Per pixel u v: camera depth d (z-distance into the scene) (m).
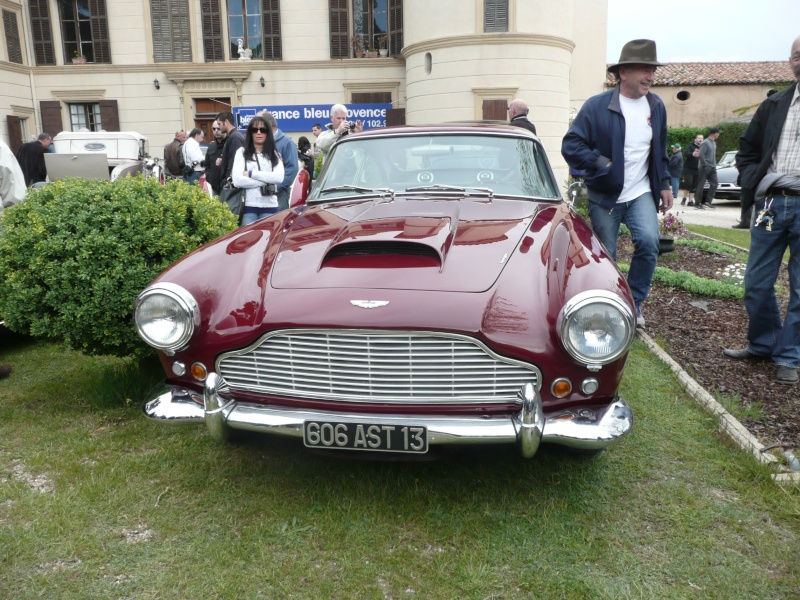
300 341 2.41
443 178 3.61
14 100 18.62
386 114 18.20
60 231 3.28
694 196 16.50
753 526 2.41
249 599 2.08
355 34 19.05
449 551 2.30
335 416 2.38
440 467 2.83
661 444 3.02
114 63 19.16
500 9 16.09
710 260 7.42
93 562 2.25
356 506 2.56
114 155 9.33
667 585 2.12
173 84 19.22
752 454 2.84
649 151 4.29
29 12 19.02
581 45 24.02
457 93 16.58
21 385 3.97
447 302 2.35
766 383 3.71
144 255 3.38
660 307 5.36
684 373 3.78
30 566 2.23
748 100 26.73
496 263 2.54
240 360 2.51
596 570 2.19
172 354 2.61
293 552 2.30
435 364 2.34
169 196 3.62
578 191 3.86
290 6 18.75
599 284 2.37
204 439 3.16
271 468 2.87
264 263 2.72
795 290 3.62
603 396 2.43
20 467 2.92
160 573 2.20
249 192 5.69
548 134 16.73
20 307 3.32
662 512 2.50
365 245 2.70
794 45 3.40
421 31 16.91
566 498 2.59
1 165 4.81
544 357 2.31
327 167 3.86
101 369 4.18
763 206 3.66
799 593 2.07
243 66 18.95
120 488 2.71
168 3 18.80
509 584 2.13
